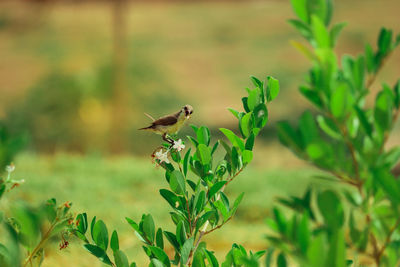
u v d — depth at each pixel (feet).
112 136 82.74
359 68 13.12
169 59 161.99
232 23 192.65
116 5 89.45
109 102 84.12
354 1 199.41
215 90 138.72
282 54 162.71
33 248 13.32
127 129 86.17
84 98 82.94
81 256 25.09
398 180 10.28
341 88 11.72
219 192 14.71
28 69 154.40
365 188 12.29
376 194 12.19
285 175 49.39
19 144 13.23
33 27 197.98
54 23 198.80
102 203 36.14
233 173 14.62
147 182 45.32
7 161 13.12
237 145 14.35
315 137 12.32
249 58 160.66
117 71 85.97
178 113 15.52
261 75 145.28
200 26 195.42
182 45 176.76
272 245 10.61
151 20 204.23
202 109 119.03
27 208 11.64
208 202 15.37
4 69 156.04
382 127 12.05
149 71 93.66
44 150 80.12
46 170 47.88
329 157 11.96
